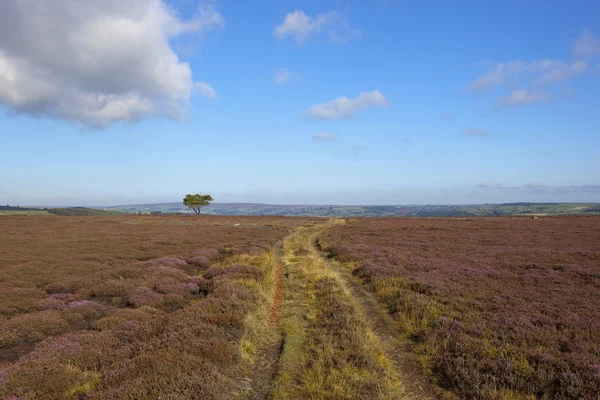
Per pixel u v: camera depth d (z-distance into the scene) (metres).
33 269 20.58
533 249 30.50
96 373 8.20
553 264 23.14
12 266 21.33
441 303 14.32
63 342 10.02
